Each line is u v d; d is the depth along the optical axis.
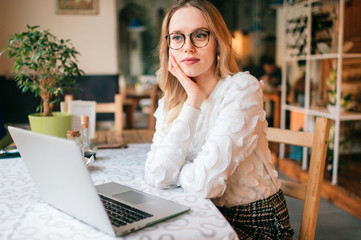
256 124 1.12
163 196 1.06
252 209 1.17
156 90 4.40
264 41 8.70
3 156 1.59
